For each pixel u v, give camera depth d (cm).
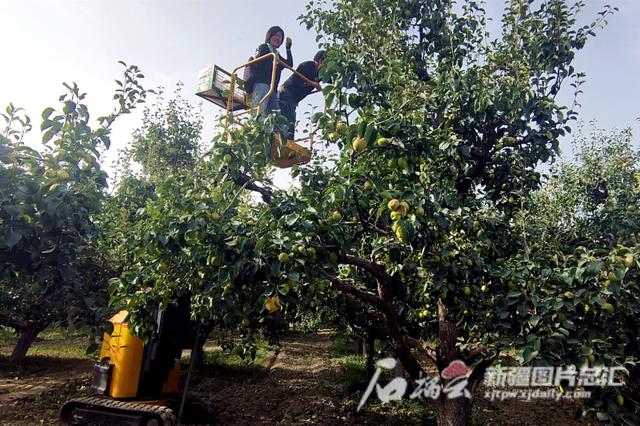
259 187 532
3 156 331
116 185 1124
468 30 653
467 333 575
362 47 530
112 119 398
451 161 532
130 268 516
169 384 721
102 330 387
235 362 1213
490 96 530
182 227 403
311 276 383
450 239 420
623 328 376
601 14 579
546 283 388
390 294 516
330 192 380
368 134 376
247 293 427
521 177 572
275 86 709
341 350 1423
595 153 855
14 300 781
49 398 826
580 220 636
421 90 524
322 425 756
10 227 308
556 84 593
